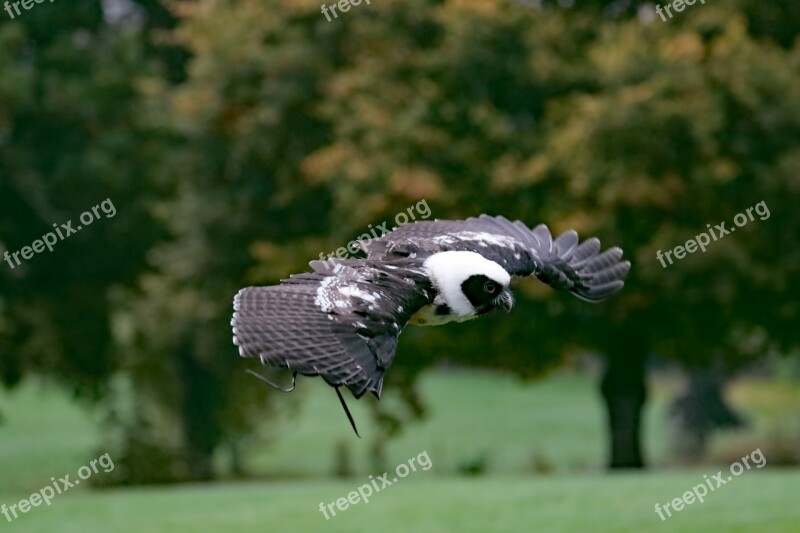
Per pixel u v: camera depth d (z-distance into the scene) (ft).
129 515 46.34
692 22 70.49
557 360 75.15
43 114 79.05
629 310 67.41
